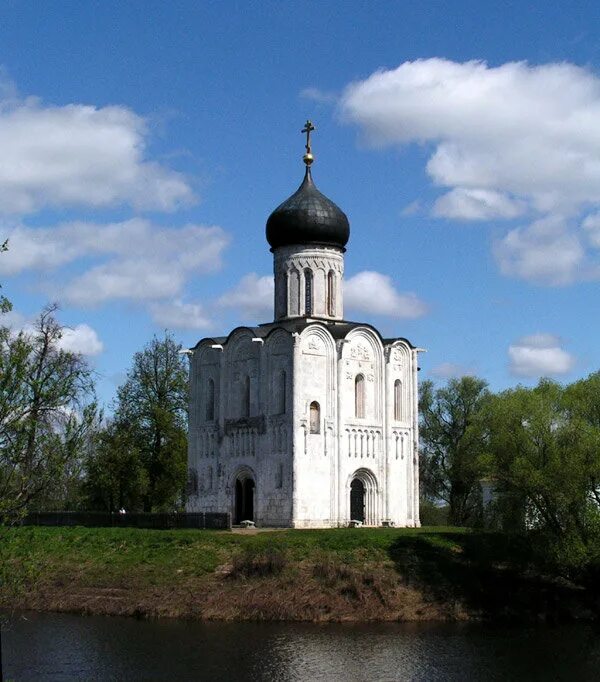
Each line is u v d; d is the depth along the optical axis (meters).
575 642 54.00
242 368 82.25
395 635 55.12
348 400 79.69
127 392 91.12
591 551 59.22
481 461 62.91
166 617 59.62
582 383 65.06
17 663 48.56
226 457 82.12
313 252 82.81
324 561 63.88
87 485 87.94
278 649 51.22
